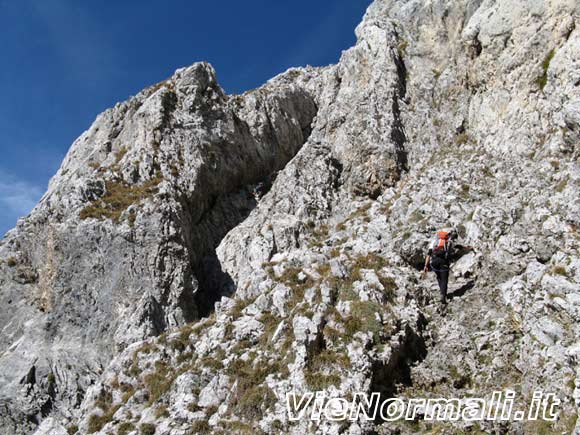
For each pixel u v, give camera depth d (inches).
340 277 756.0
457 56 1155.3
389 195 1023.0
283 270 829.8
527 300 665.0
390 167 1082.1
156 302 940.0
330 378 619.8
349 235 943.7
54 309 981.2
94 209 1040.2
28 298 1034.1
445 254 748.6
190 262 1015.0
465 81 1104.2
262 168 1311.5
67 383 893.8
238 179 1254.9
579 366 557.0
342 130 1202.6
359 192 1093.8
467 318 716.7
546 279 657.6
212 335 749.3
